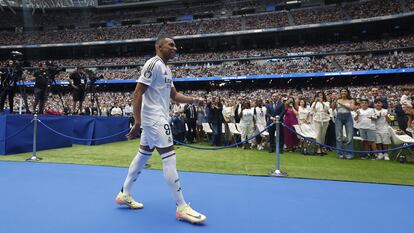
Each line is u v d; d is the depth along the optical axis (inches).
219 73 1521.9
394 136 282.5
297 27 1525.6
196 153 331.9
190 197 144.9
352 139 297.7
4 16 2005.4
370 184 178.4
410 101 358.3
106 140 452.8
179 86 1633.9
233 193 153.6
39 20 2048.5
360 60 1362.0
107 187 162.1
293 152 347.3
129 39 1761.8
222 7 1945.1
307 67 1406.3
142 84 113.0
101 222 108.7
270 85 1535.4
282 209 126.3
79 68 441.1
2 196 140.5
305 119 338.3
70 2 1910.7
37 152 317.1
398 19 1384.1
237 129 410.0
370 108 308.7
